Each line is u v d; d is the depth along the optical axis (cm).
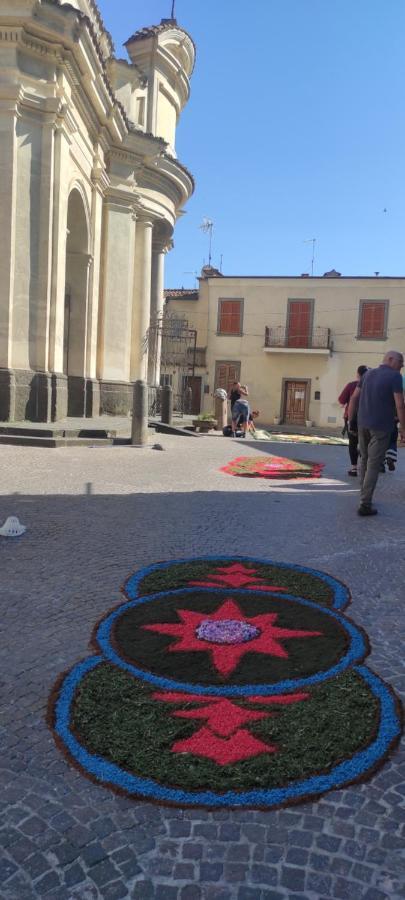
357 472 1001
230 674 288
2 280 1272
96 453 1102
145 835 194
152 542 514
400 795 213
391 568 467
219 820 200
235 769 221
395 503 749
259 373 3744
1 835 193
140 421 1261
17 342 1301
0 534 516
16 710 258
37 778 217
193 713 255
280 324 3700
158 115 2220
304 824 199
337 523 618
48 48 1270
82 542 506
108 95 1598
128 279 1919
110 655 304
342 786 215
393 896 174
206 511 646
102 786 213
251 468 1023
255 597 390
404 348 3569
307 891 175
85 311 1716
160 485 795
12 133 1249
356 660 306
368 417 656
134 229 2014
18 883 176
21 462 935
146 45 2102
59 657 305
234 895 173
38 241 1320
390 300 3566
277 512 660
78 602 376
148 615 355
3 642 320
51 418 1344
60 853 186
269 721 251
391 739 241
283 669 295
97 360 1880
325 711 259
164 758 226
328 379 3672
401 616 371
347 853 189
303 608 375
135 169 1905
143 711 256
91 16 1714
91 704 260
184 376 3778
